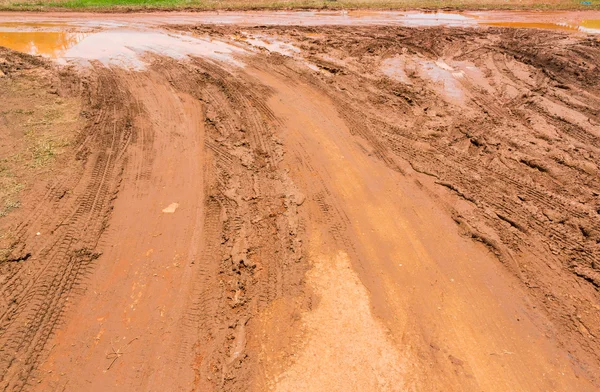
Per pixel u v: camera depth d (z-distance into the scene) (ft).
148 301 21.20
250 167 30.71
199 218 26.30
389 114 38.29
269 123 36.17
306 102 39.65
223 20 63.16
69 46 51.19
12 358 18.48
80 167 29.94
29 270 22.35
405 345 19.44
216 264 23.31
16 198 26.76
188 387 17.74
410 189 29.09
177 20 62.54
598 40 56.39
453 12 71.46
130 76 43.09
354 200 27.99
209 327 20.12
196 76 43.52
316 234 25.29
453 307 21.26
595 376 18.47
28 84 40.57
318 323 20.30
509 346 19.57
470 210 27.27
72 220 25.54
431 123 36.99
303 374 18.20
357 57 50.70
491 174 30.60
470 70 48.14
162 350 19.10
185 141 33.40
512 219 26.50
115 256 23.48
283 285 22.16
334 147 33.24
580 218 26.63
